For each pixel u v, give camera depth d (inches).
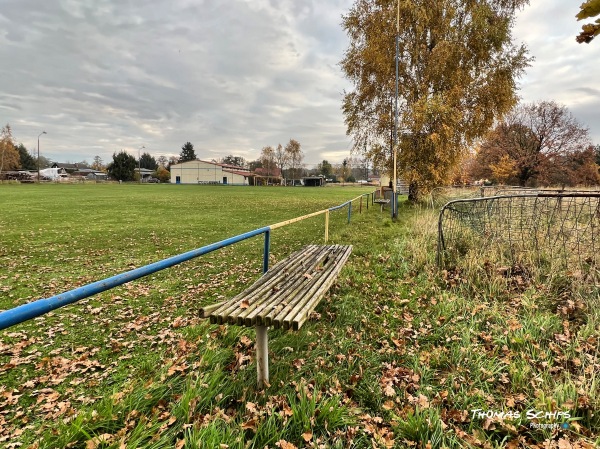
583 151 1489.9
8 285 231.6
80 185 2287.2
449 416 88.7
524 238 215.0
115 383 113.7
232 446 76.8
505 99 668.1
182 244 373.4
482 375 104.0
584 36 39.2
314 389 94.0
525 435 82.7
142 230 467.8
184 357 118.4
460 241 233.9
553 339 124.0
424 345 125.1
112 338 148.9
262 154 3981.3
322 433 82.4
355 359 115.6
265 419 86.0
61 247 356.2
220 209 783.1
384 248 285.6
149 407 92.7
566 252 192.5
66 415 97.0
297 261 165.5
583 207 263.9
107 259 306.5
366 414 90.0
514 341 120.0
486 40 653.3
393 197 514.6
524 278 180.2
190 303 189.8
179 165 3646.7
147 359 128.3
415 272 210.1
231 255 310.8
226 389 97.3
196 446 74.4
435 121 629.9
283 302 105.6
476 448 78.2
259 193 1573.6
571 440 80.0
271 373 106.2
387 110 743.7
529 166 1486.2
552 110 1471.5
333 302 164.7
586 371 102.0
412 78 711.1
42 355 135.3
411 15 655.1
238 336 130.7
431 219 342.3
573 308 143.9
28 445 86.9
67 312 178.4
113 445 75.6
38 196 1144.8
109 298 198.4
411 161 669.9
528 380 100.4
